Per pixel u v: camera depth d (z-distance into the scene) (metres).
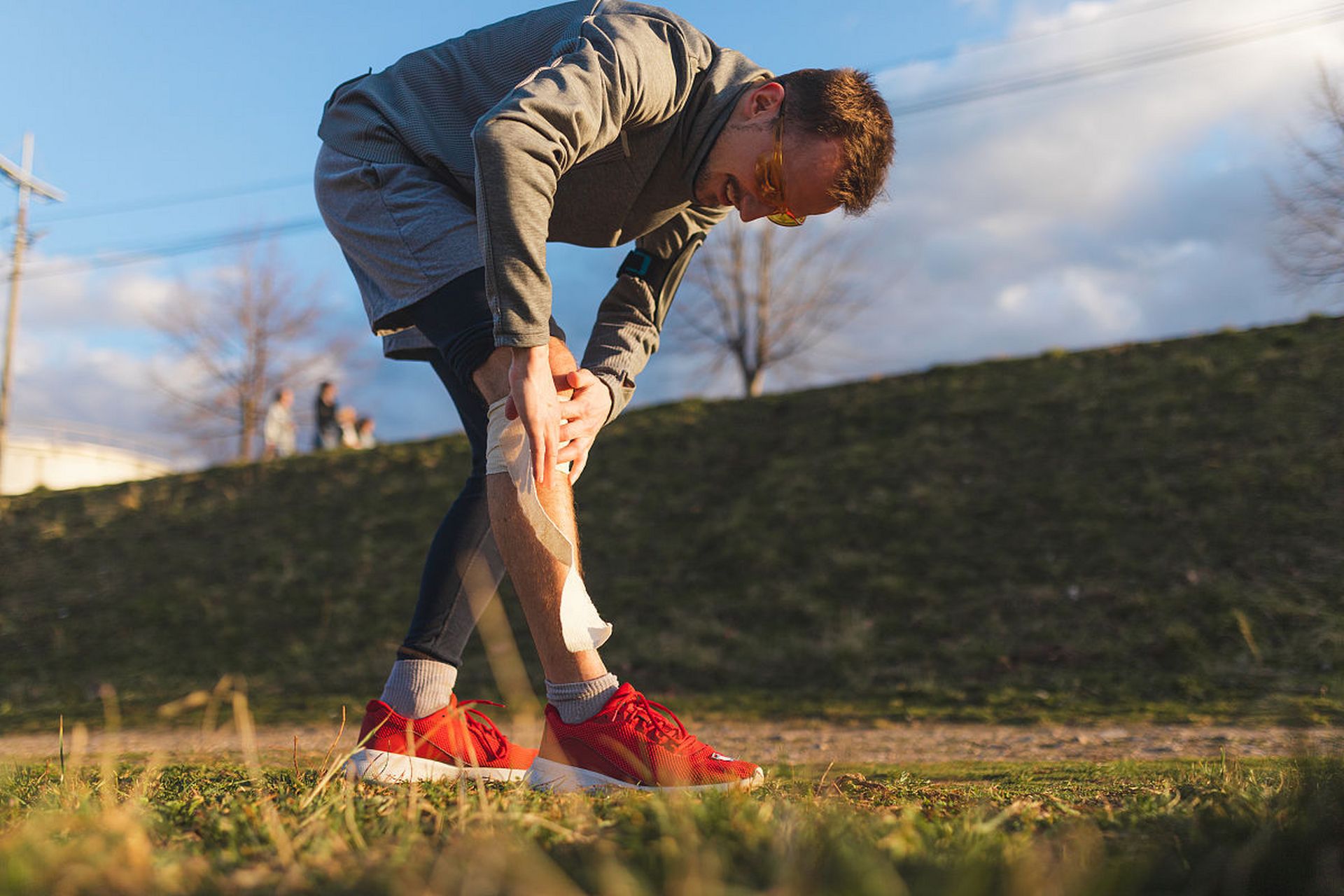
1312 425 8.07
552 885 0.71
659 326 2.05
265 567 9.80
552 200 1.59
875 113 1.72
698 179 1.82
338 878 0.76
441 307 1.73
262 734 5.21
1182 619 6.08
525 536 1.62
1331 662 5.23
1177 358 10.05
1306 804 0.87
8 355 25.64
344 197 1.90
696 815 0.96
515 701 1.68
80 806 1.10
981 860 0.77
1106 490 7.87
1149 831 1.02
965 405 10.02
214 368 24.97
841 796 1.42
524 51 1.83
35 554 11.07
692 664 6.71
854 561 7.71
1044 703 5.21
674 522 9.13
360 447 13.38
